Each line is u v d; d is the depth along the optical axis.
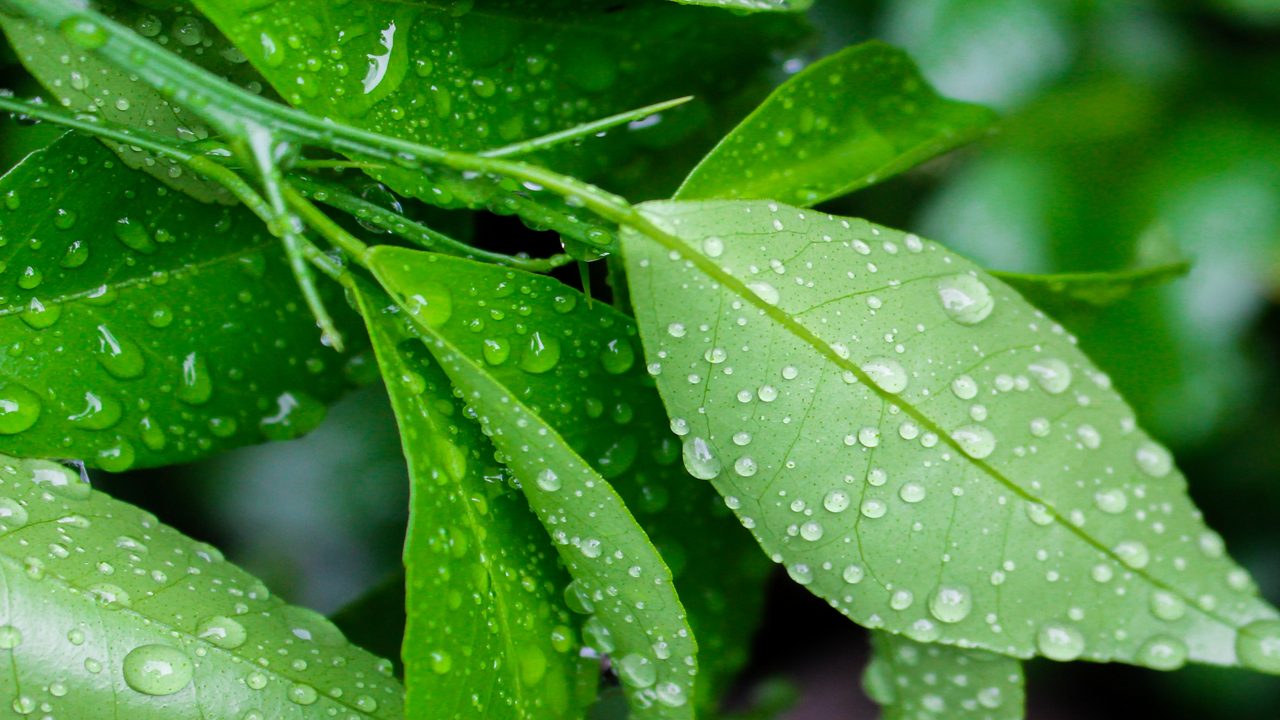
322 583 0.39
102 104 0.30
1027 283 0.31
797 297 0.29
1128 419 0.31
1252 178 0.38
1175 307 0.38
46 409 0.30
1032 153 0.39
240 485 0.38
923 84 0.32
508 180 0.29
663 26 0.31
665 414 0.30
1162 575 0.31
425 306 0.29
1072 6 0.39
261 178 0.28
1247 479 0.43
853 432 0.30
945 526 0.30
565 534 0.29
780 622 0.45
